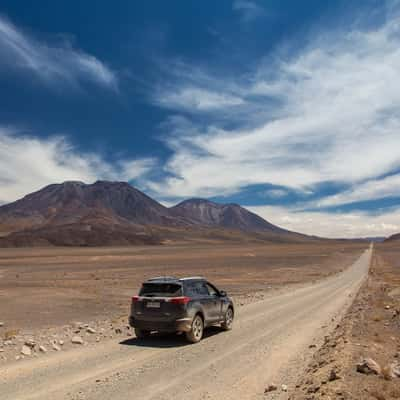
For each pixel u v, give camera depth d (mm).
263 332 14742
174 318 12914
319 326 15852
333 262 89938
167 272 57125
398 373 8367
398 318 16328
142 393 8055
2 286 37156
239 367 9992
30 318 19250
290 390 8148
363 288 32062
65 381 8867
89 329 15039
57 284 39438
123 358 10984
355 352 10203
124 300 26859
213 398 7781
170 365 10203
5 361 10688
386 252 167000
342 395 7094
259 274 53938
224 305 15242
